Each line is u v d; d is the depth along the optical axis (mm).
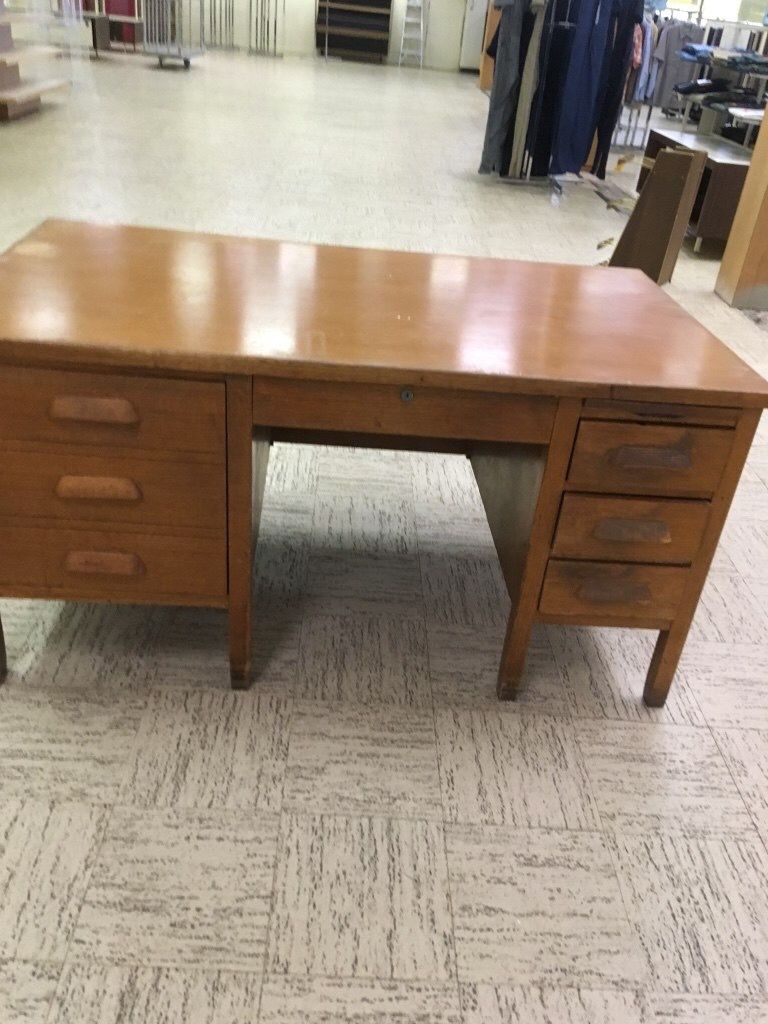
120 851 1201
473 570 1911
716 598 1875
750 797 1393
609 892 1213
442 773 1384
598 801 1358
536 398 1224
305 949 1099
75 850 1197
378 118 7555
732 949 1151
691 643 1731
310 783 1339
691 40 7305
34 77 7000
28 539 1301
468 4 11055
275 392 1200
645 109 8797
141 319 1241
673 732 1511
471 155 6434
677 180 3271
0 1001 1010
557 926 1159
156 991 1035
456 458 2381
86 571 1332
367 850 1240
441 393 1216
